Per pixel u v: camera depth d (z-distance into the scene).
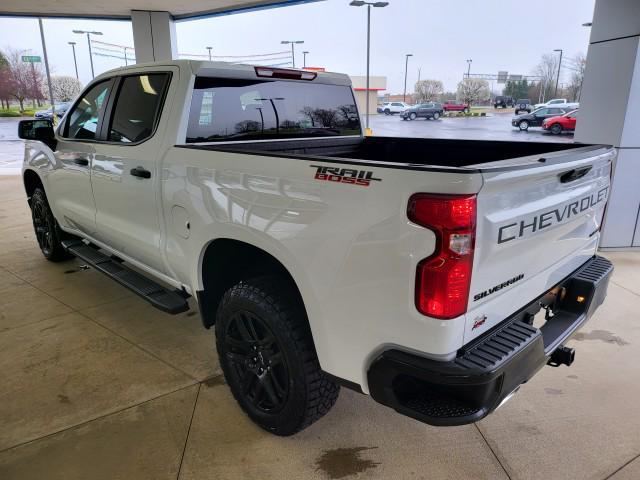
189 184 2.27
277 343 1.97
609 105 4.74
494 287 1.59
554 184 1.77
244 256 2.36
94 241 3.60
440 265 1.39
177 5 9.60
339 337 1.70
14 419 2.33
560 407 2.43
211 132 2.58
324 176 1.64
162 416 2.35
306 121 3.19
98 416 2.35
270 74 2.83
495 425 2.29
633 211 4.91
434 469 2.01
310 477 1.97
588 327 3.30
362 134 3.65
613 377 2.69
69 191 3.63
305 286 1.76
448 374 1.44
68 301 3.76
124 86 2.89
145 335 3.20
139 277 3.09
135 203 2.76
